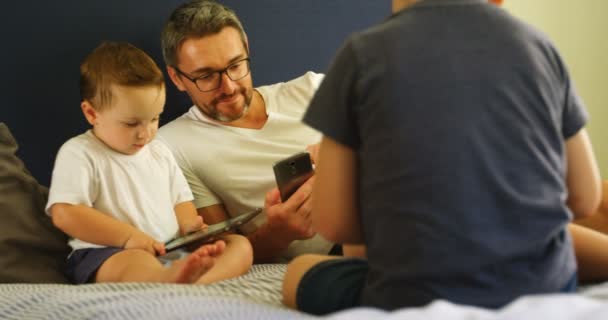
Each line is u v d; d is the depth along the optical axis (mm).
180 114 2076
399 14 1053
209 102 1920
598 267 1300
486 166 924
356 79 1011
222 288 1391
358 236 1097
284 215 1757
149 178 1760
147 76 1657
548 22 2586
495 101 943
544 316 772
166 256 1671
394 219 954
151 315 1100
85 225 1619
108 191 1694
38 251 1699
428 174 930
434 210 925
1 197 1694
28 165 1927
